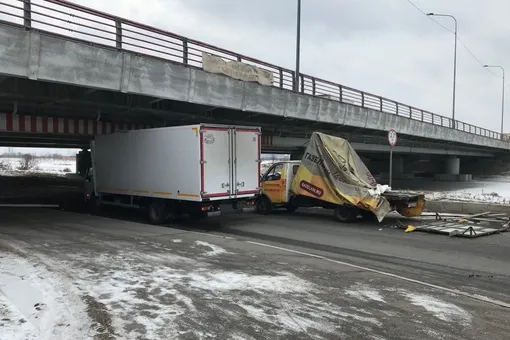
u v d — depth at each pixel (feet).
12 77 36.60
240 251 28.09
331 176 44.42
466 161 221.46
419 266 25.34
